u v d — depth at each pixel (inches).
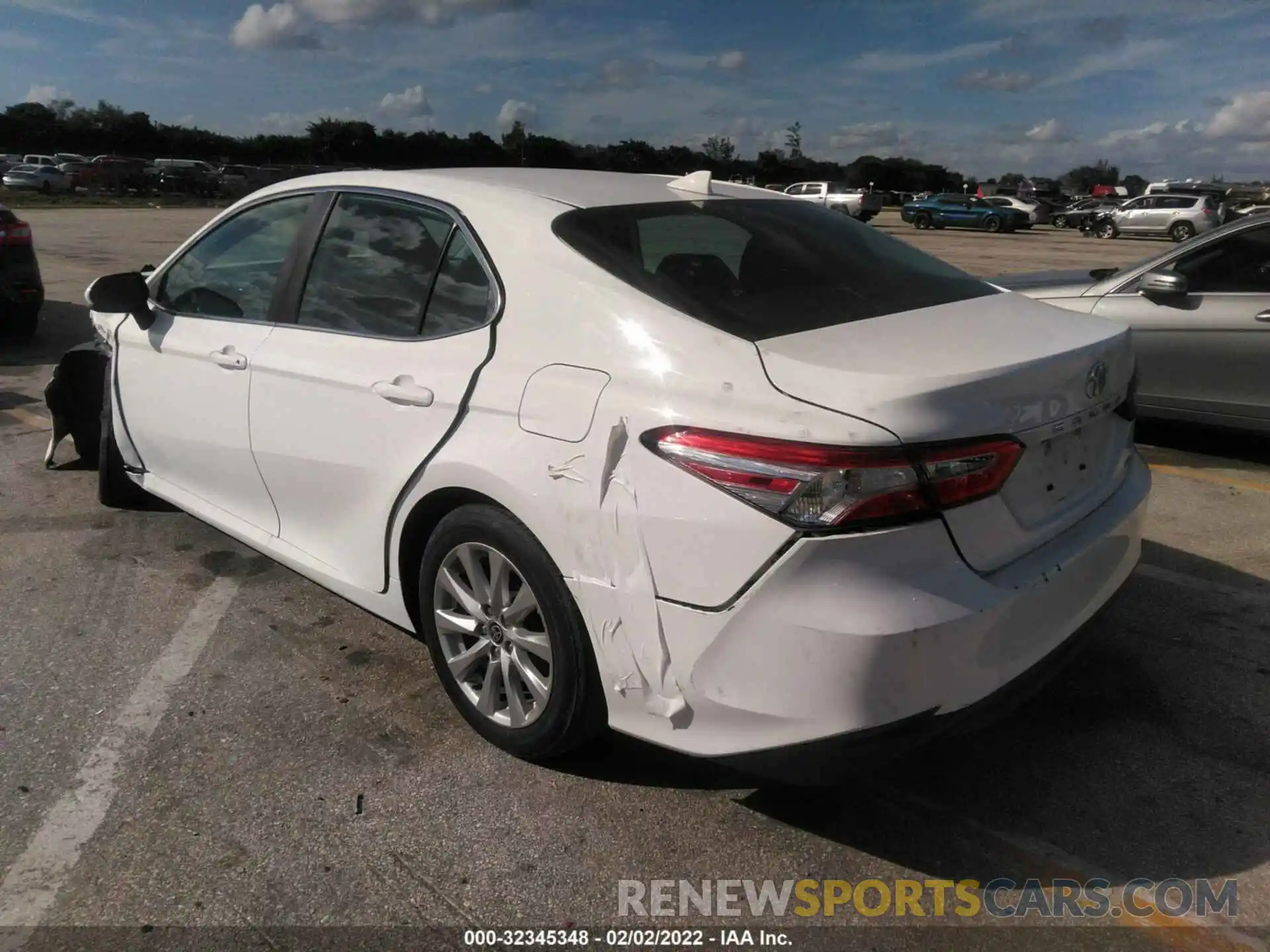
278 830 100.0
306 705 122.5
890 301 107.2
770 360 88.3
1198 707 121.6
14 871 94.5
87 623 143.2
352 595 127.1
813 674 82.6
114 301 151.6
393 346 115.3
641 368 92.4
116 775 108.6
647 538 88.7
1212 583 155.8
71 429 208.2
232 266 144.6
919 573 83.4
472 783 107.4
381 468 115.0
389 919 89.1
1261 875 94.1
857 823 101.5
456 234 114.1
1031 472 93.5
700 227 114.3
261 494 138.9
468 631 111.0
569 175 129.2
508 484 98.5
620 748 113.3
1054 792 106.1
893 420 81.6
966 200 1443.2
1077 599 98.6
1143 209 1224.8
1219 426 219.8
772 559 82.6
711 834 100.0
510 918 89.5
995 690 89.4
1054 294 239.9
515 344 102.9
